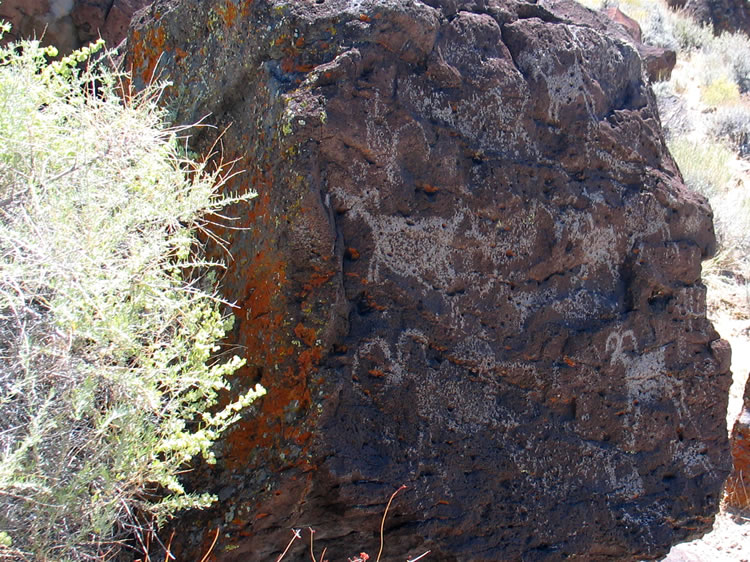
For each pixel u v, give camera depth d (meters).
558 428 2.89
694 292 3.14
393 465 2.56
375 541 2.66
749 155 10.87
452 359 2.73
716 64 14.59
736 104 12.29
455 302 2.74
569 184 2.94
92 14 6.44
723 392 3.17
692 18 18.44
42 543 1.95
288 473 2.40
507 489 2.78
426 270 2.69
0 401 1.81
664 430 3.06
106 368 2.01
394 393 2.60
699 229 3.18
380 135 2.60
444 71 2.72
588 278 2.98
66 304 1.86
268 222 2.55
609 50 3.12
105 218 2.12
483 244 2.79
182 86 3.02
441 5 2.79
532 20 2.97
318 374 2.45
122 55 3.46
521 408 2.84
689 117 11.65
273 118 2.58
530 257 2.87
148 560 2.27
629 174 3.07
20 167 2.05
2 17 6.20
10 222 2.01
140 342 2.27
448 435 2.69
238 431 2.53
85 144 2.17
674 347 3.09
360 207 2.59
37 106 2.33
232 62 2.80
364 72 2.60
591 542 2.87
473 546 2.70
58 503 1.93
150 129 2.36
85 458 2.05
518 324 2.84
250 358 2.56
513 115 2.86
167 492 2.55
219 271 2.74
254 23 2.71
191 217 2.40
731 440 4.33
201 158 2.88
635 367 3.02
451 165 2.72
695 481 3.10
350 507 2.49
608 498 2.94
